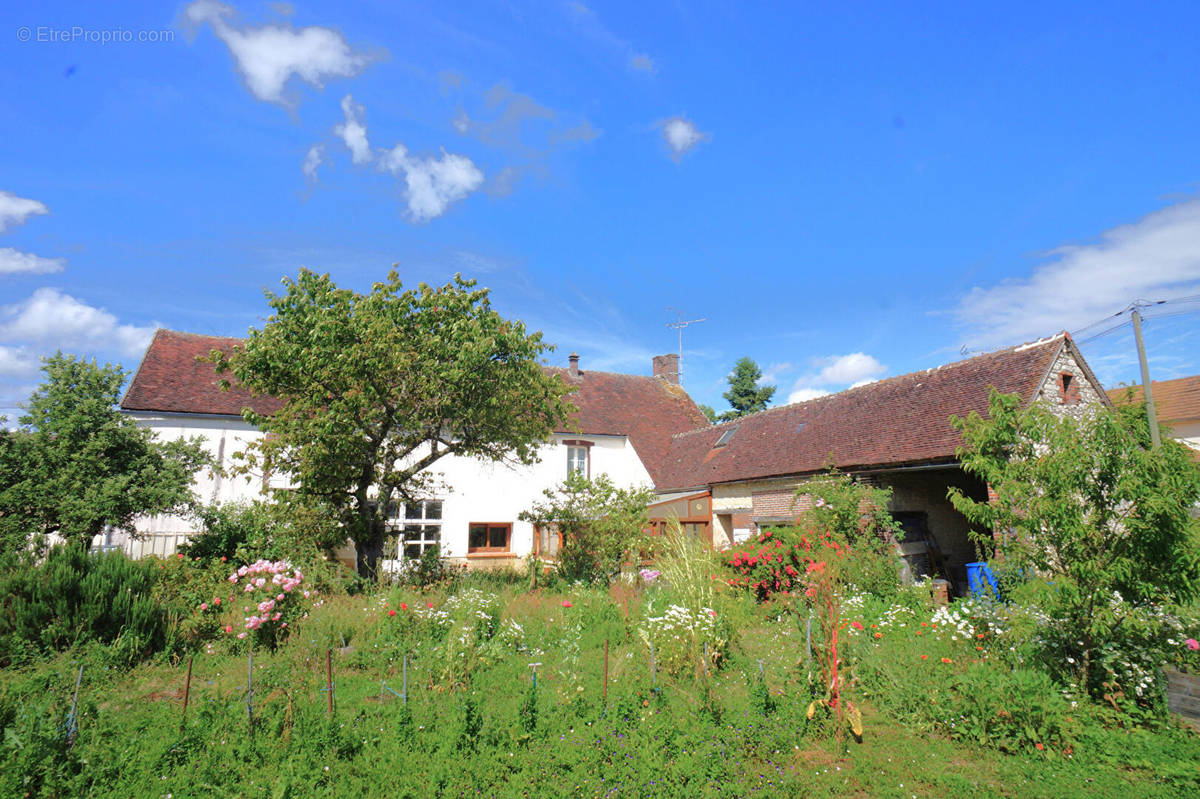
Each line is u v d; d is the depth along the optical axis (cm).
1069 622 721
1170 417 2520
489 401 1354
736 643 953
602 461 2530
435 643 905
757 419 2331
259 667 795
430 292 1383
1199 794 521
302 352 1231
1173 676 779
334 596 1166
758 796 518
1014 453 756
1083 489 691
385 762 549
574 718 631
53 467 1355
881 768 584
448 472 2162
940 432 1473
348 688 734
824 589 740
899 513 1577
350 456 1330
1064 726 608
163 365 2031
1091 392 1570
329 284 1330
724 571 1326
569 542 1638
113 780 512
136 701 688
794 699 690
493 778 527
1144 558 665
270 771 530
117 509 1358
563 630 1019
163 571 1105
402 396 1338
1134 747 598
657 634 869
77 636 816
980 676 672
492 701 721
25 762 497
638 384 3111
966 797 533
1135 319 1677
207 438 1892
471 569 1870
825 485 1487
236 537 1541
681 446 2633
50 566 861
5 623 792
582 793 507
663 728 603
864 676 768
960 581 1599
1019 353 1546
